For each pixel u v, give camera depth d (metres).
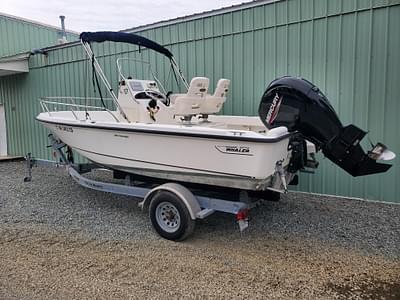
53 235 3.70
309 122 3.37
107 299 2.50
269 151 3.06
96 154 4.29
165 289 2.63
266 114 3.54
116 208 4.60
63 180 6.21
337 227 3.83
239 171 3.23
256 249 3.33
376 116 4.51
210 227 3.89
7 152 9.31
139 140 3.79
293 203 4.64
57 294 2.56
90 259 3.12
